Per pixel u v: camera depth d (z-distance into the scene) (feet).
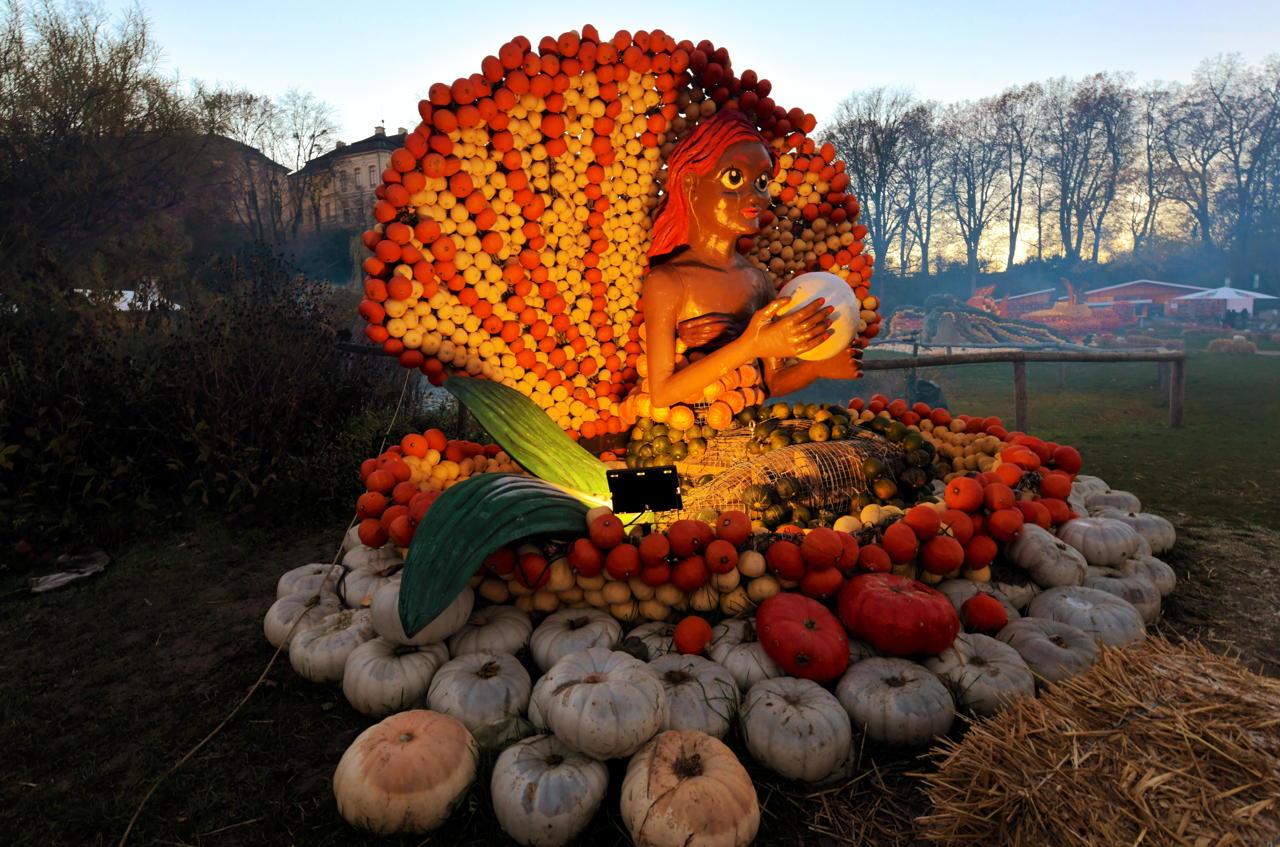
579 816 8.21
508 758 8.69
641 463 15.30
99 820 8.79
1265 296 155.33
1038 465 15.19
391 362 31.68
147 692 11.85
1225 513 21.22
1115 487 24.89
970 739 8.13
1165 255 270.67
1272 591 15.15
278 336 24.16
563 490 12.89
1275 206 243.40
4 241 46.01
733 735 9.73
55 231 51.98
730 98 16.84
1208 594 15.05
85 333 24.02
